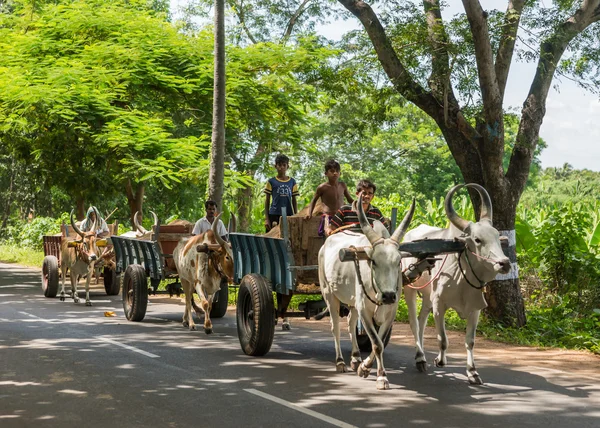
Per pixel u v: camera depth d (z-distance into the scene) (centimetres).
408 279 790
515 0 1226
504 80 1247
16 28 2364
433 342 1082
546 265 1421
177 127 2105
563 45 1254
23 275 2422
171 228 1367
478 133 1239
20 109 1939
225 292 1319
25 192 3806
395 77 1278
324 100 2169
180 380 787
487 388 760
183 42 2116
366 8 1283
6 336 1091
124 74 1922
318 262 865
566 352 1020
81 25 2111
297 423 618
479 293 766
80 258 1516
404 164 4094
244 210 2306
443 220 1862
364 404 686
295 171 3688
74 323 1245
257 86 2105
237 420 627
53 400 696
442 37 1230
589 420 636
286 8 2653
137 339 1072
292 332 1177
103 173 2311
